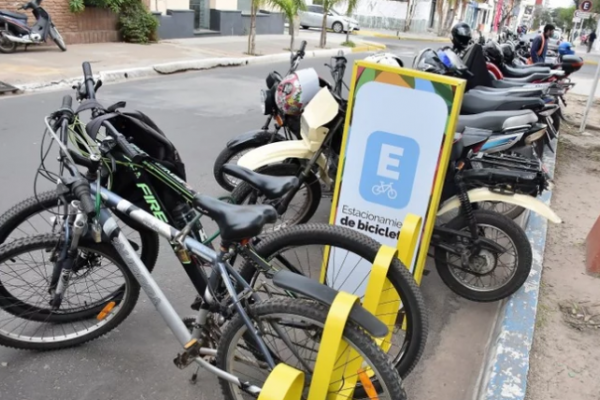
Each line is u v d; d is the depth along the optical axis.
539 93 5.40
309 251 3.50
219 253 2.34
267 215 2.23
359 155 3.02
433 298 3.85
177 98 8.88
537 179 3.36
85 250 2.81
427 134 2.87
